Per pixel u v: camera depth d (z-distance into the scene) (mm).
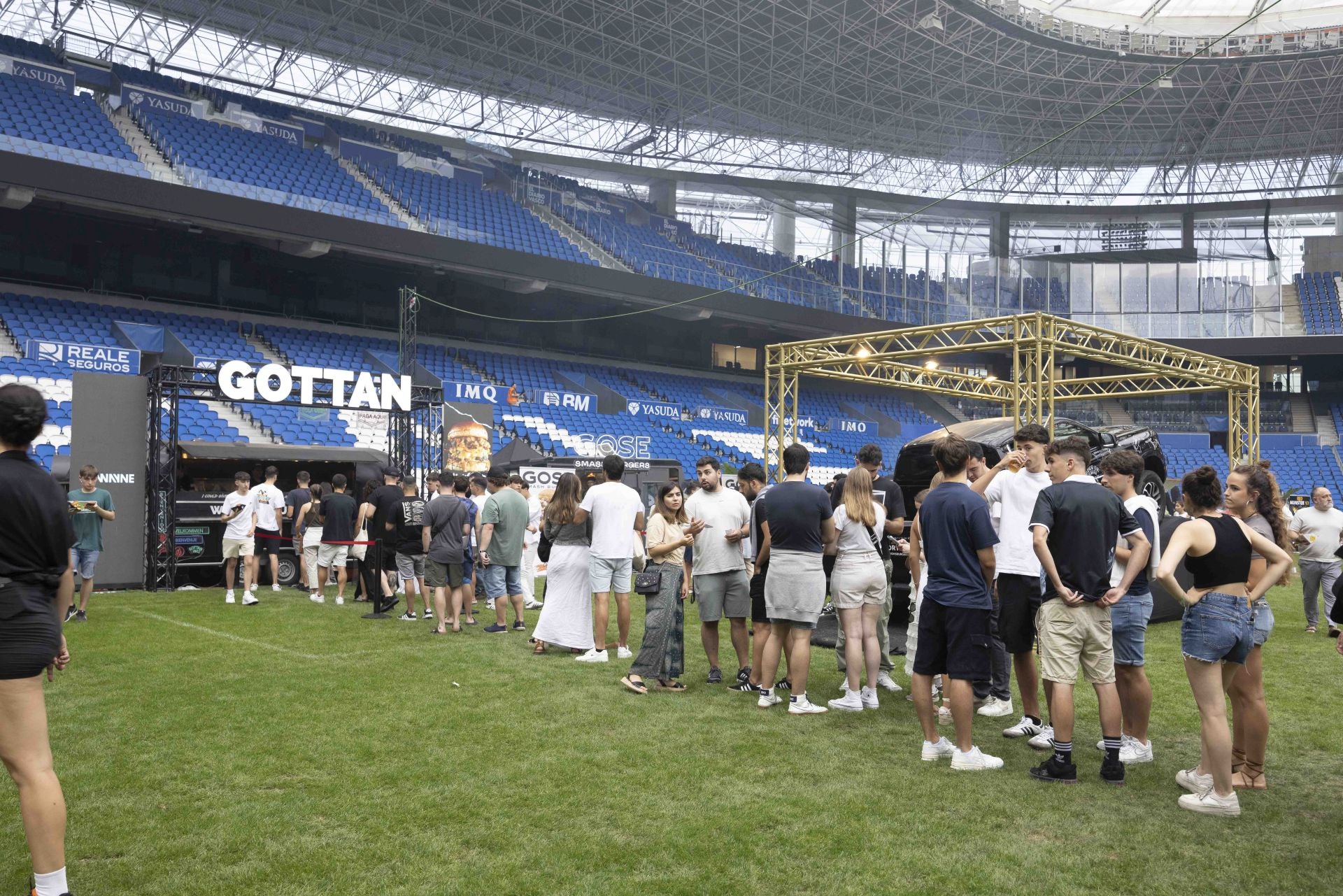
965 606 4891
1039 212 43031
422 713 5941
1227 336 37625
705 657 8312
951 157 41156
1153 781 4742
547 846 3775
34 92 25250
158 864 3561
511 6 28688
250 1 27328
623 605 7957
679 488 7066
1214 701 4273
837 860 3658
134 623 9852
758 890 3381
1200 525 4316
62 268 24250
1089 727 5887
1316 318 39156
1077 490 4762
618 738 5414
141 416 13531
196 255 26297
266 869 3523
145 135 26641
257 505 13281
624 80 34125
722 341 38469
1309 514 10016
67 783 4504
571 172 40281
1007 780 4727
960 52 31766
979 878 3494
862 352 18984
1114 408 39969
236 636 9008
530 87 34219
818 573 6066
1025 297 39625
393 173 32062
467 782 4574
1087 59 32844
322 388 14422
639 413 31328
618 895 3328
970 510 4938
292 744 5207
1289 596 13648
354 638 8961
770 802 4332
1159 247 45094
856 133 38750
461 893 3334
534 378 31000
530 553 11719
